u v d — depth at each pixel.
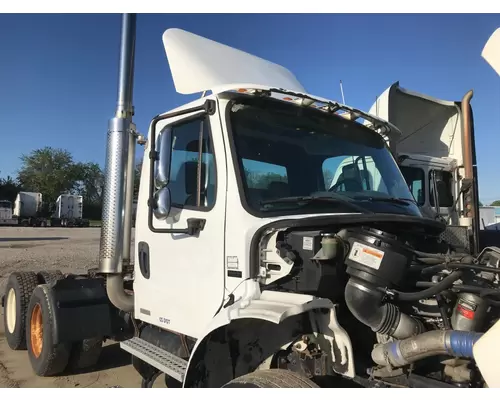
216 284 3.29
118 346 6.55
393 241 2.82
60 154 74.81
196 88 4.02
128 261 4.79
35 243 23.53
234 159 3.29
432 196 9.16
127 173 4.72
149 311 4.07
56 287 5.07
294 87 4.93
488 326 2.70
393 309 2.77
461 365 2.47
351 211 3.42
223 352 3.09
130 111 4.77
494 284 3.00
